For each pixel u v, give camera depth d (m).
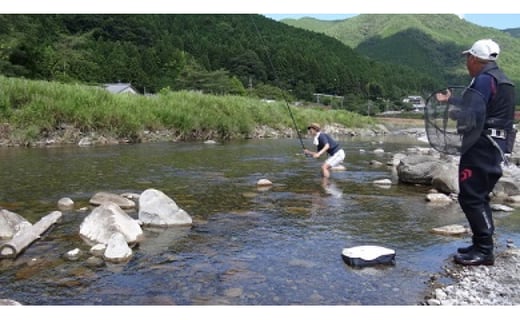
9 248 3.65
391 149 14.95
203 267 3.52
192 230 4.53
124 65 64.81
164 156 10.70
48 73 44.44
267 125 21.28
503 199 6.40
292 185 7.18
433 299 3.01
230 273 3.41
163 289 3.11
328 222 4.93
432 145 3.80
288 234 4.44
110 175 7.68
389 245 4.15
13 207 5.27
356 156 12.16
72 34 74.12
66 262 3.55
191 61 75.38
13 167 8.34
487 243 3.65
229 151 12.41
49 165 8.68
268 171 8.66
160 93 19.58
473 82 3.60
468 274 3.46
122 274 3.34
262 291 3.12
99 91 15.98
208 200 5.93
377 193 6.63
